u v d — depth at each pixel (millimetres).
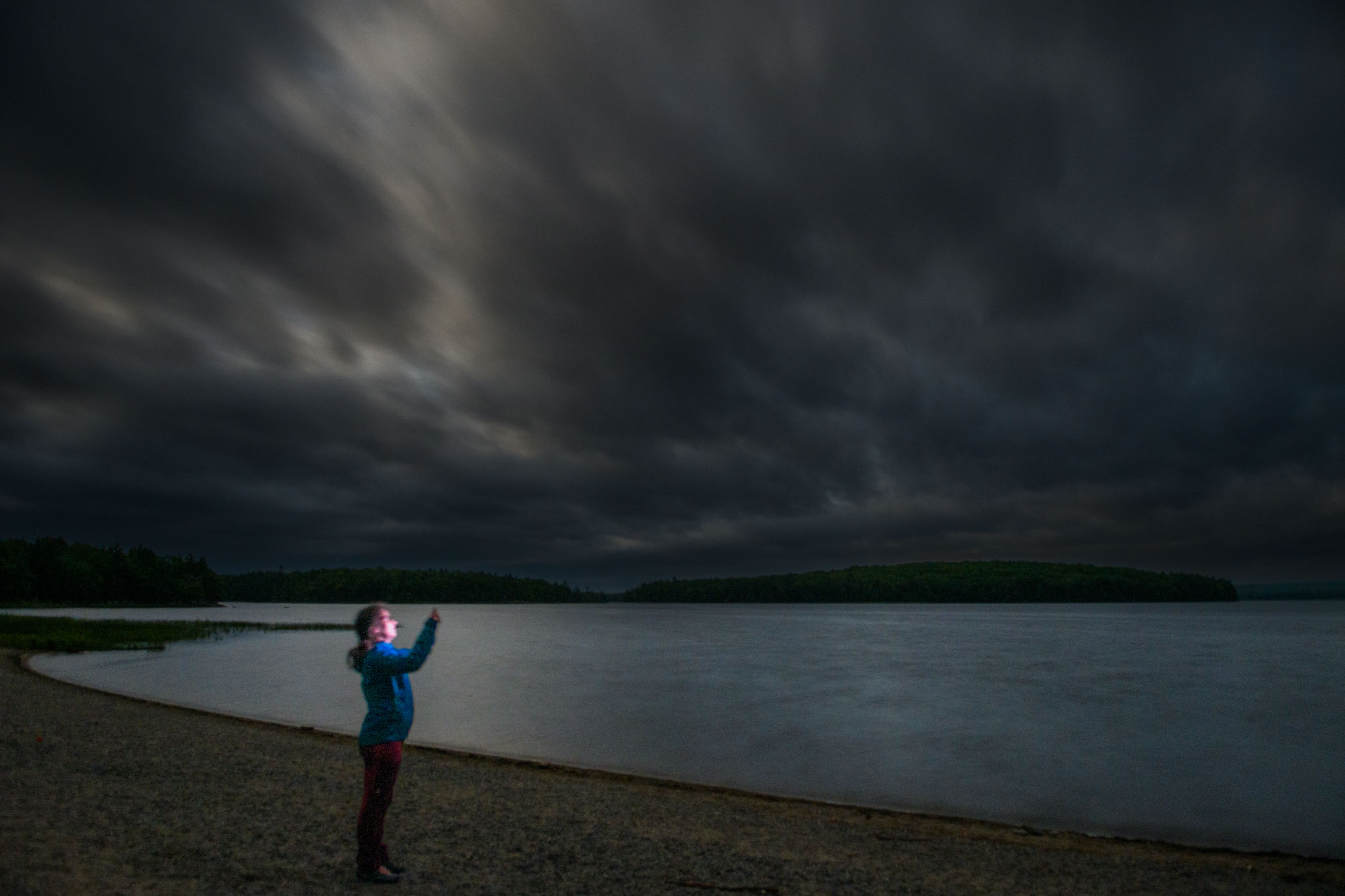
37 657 44156
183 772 14344
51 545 169250
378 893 8078
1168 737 24547
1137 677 43750
